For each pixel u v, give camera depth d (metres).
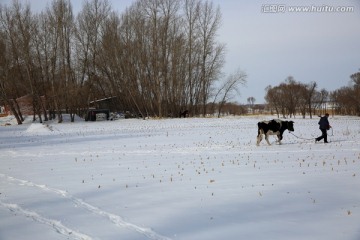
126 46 58.22
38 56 53.62
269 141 22.95
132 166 14.59
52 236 6.89
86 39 58.59
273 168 13.11
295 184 10.38
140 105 60.38
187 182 11.17
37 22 53.47
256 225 7.14
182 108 61.09
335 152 16.77
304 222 7.23
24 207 8.88
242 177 11.63
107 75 61.31
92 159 17.00
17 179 12.52
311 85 85.00
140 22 56.94
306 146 19.53
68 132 36.28
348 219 7.32
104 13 59.25
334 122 44.88
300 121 50.44
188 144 22.28
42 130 38.66
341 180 10.73
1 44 51.97
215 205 8.58
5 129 43.94
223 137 26.30
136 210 8.38
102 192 10.21
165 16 56.06
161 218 7.75
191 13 59.22
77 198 9.64
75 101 56.50
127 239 6.60
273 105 89.25
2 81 52.94
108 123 47.31
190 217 7.76
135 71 58.59
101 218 7.88
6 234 7.04
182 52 58.44
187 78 61.25
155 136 28.84
